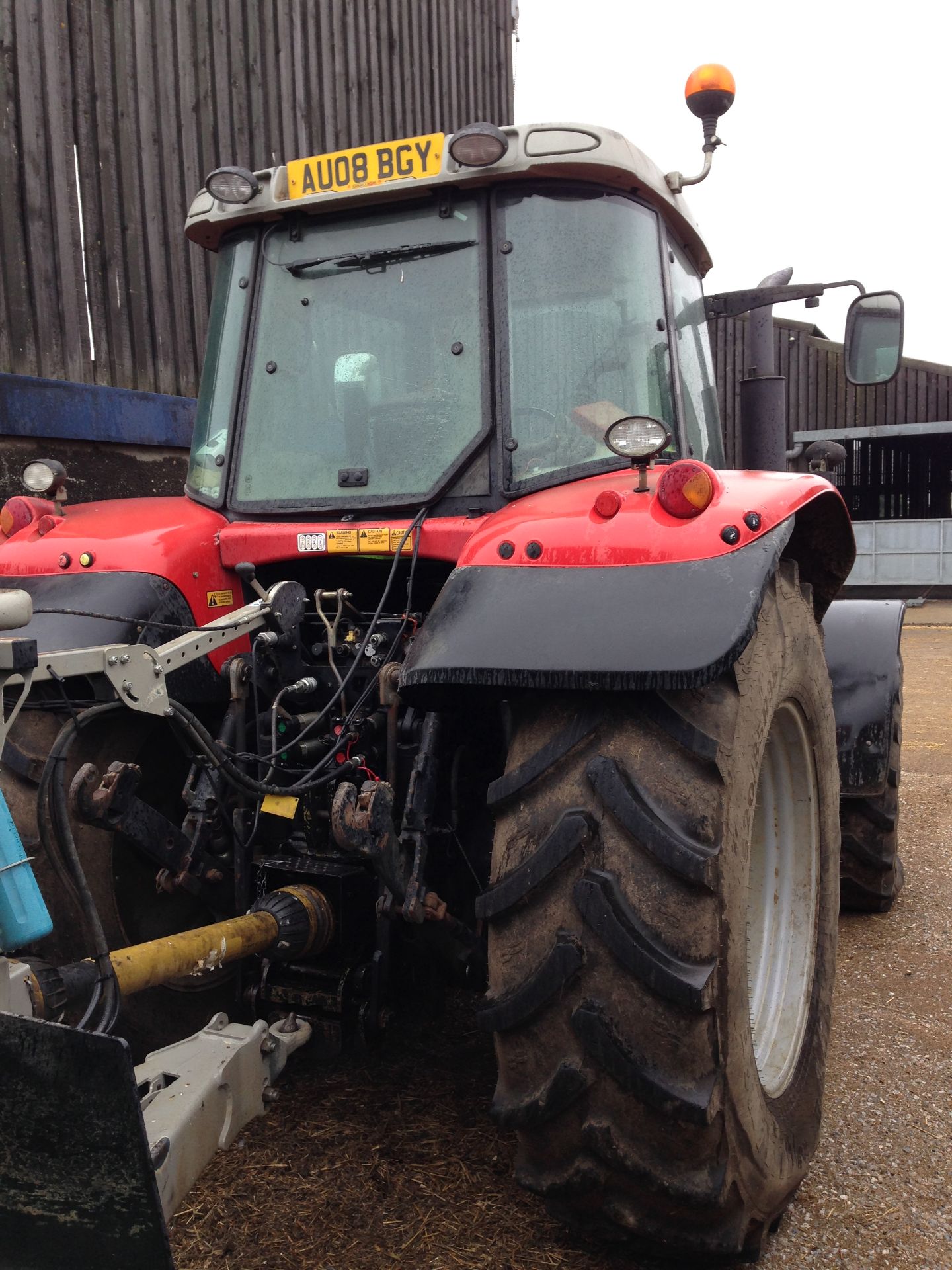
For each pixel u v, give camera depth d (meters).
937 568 17.80
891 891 3.71
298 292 2.54
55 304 5.65
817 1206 2.07
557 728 1.73
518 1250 1.87
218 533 2.50
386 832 1.95
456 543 2.23
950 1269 1.89
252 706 2.45
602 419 2.29
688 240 2.81
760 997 2.27
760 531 1.74
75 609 2.29
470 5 8.98
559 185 2.35
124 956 1.80
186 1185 1.85
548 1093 1.61
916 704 8.41
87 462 5.71
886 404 19.50
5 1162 1.40
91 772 1.96
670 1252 1.72
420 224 2.43
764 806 2.34
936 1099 2.50
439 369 2.37
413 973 2.36
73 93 5.72
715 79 2.49
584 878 1.60
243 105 6.74
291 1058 2.54
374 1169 2.09
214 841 2.36
